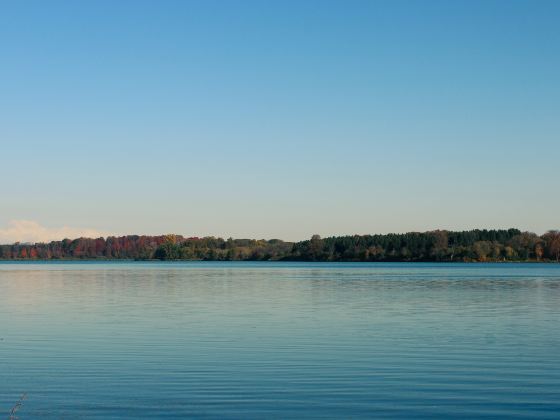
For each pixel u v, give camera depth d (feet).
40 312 160.86
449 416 66.13
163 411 67.72
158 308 172.14
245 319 145.07
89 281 329.11
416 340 112.06
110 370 86.74
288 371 85.92
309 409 68.49
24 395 73.82
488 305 181.57
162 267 647.97
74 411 67.82
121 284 298.15
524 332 122.52
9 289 258.78
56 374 84.38
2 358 95.30
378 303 188.65
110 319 144.66
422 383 79.25
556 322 139.03
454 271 487.20
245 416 66.08
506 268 570.46
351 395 73.77
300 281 325.83
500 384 78.69
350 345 106.73
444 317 149.18
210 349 102.83
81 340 112.16
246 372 85.30
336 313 158.61
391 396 73.36
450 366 89.04
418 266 652.89
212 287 271.69
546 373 84.58
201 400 71.87
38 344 107.86
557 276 386.11
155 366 89.20
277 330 125.49
